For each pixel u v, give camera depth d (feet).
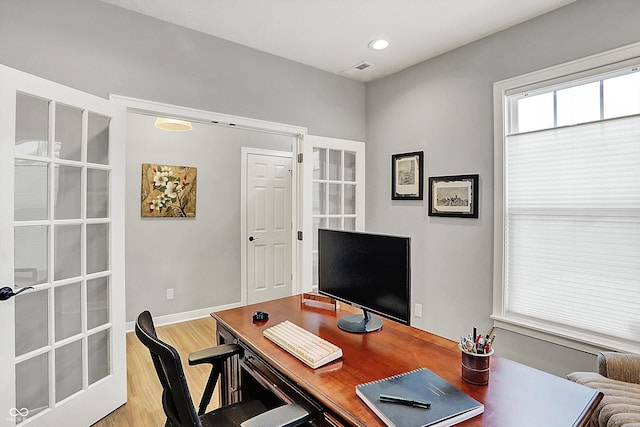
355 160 12.24
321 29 8.67
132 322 12.05
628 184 6.86
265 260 15.20
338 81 11.64
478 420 3.02
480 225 9.11
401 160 11.13
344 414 3.14
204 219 13.58
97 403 6.98
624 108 6.98
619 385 5.40
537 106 8.26
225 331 5.59
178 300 13.00
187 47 8.57
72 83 7.05
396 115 11.34
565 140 7.70
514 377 3.83
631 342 6.79
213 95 8.98
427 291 10.41
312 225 11.18
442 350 4.52
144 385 8.43
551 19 7.76
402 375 3.72
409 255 4.44
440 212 10.00
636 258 6.77
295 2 7.48
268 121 10.02
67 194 6.66
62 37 6.95
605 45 6.98
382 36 8.97
